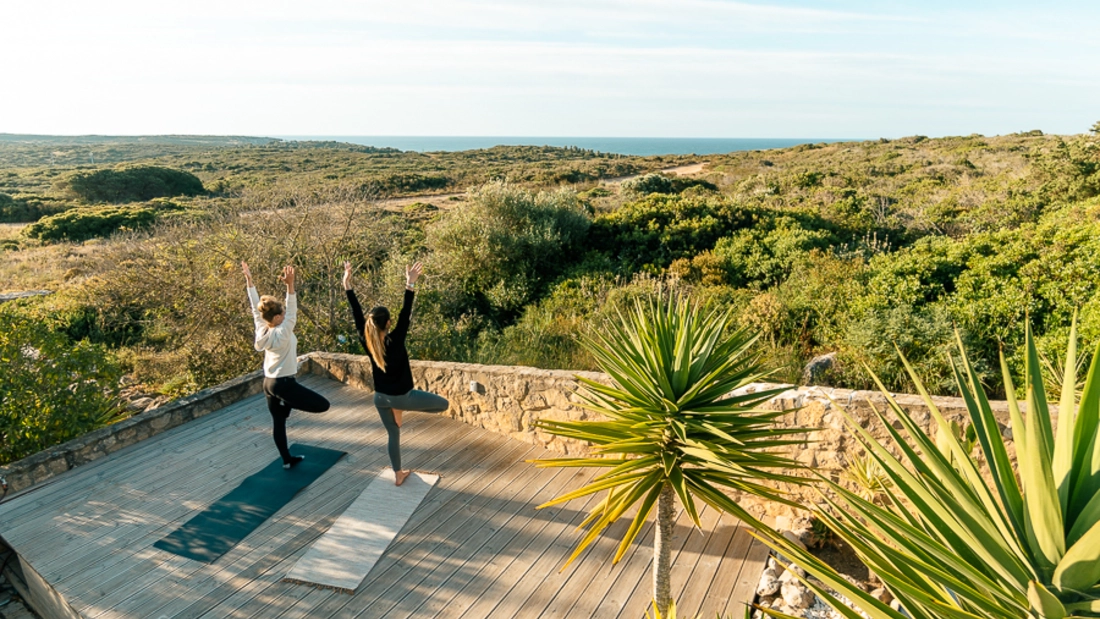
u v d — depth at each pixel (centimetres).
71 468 528
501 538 449
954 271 1101
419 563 421
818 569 214
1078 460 185
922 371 789
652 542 452
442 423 631
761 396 347
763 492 335
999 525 196
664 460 328
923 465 218
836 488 237
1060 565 170
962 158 3725
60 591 383
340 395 689
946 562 199
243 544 432
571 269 1648
